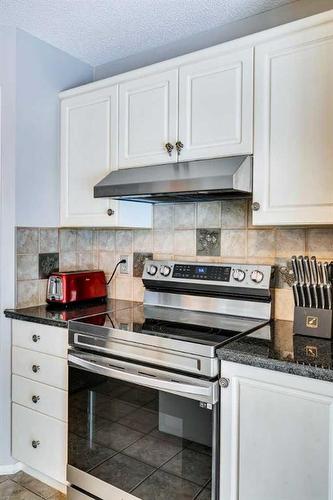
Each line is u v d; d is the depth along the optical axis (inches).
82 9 74.0
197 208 83.1
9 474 82.5
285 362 48.9
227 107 65.7
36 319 76.6
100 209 83.1
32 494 75.9
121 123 79.3
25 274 84.9
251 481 52.2
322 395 46.9
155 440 60.1
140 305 87.5
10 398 82.8
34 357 78.0
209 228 81.4
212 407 54.0
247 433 52.4
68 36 84.6
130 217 83.6
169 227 87.2
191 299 80.9
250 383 52.1
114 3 72.1
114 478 65.0
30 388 78.9
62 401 73.6
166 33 83.0
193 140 69.4
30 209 85.5
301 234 70.6
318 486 47.4
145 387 61.0
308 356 50.9
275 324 69.2
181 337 59.4
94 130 83.9
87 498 68.9
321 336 60.0
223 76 66.1
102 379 66.2
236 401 53.2
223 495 54.3
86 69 97.9
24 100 83.7
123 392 63.6
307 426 48.0
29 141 84.9
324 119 56.6
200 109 68.7
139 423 61.9
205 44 82.3
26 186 84.5
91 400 67.9
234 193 66.1
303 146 58.4
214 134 67.1
